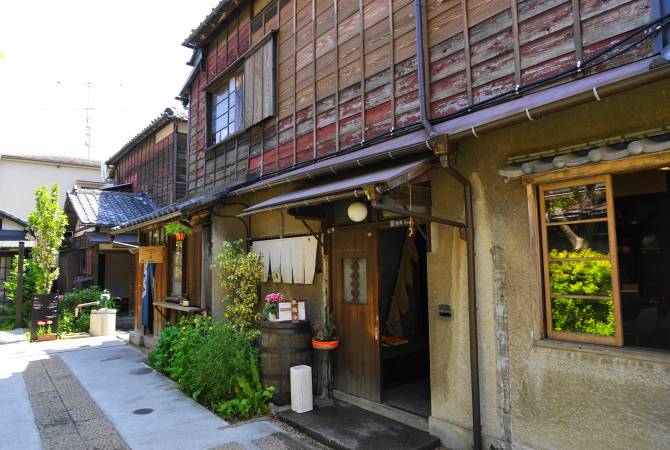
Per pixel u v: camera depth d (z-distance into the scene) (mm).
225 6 8547
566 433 3428
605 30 3512
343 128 6109
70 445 4523
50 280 12703
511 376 3809
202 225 7934
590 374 3309
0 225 15328
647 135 3082
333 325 5953
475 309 4043
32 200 20109
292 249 6547
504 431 3846
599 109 3348
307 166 6531
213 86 9578
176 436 4746
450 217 4336
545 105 3000
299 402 5285
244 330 6656
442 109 4758
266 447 4469
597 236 3502
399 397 5547
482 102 4289
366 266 5574
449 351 4352
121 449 4426
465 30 4555
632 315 4105
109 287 17406
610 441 3182
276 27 7625
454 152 4156
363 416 5156
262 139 7879
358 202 5047
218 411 5465
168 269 9867
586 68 3553
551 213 3703
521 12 4094
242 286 6887
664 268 4250
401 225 5098
